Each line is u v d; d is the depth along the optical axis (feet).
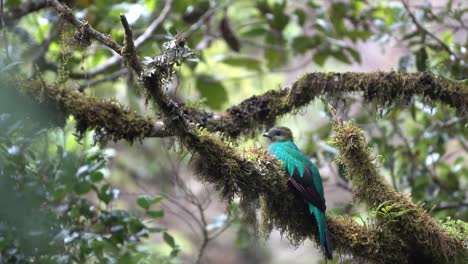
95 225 33.88
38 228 31.09
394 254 29.53
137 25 49.26
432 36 41.47
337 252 30.25
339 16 47.93
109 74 48.67
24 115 29.14
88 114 29.99
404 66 41.37
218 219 42.06
